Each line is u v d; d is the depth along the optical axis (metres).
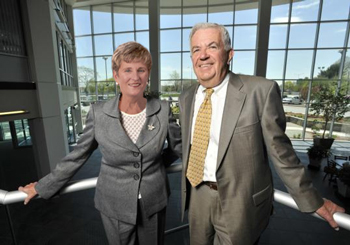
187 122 1.07
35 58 5.52
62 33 9.05
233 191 0.91
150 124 0.92
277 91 0.87
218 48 0.90
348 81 9.74
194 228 1.14
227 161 0.90
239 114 0.86
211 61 0.91
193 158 1.04
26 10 5.27
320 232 3.99
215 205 1.01
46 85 5.84
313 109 8.91
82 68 12.84
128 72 0.84
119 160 0.90
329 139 8.70
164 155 1.14
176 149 1.07
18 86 5.14
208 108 0.98
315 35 9.66
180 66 10.98
